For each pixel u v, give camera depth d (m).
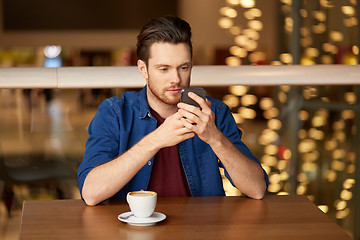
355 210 2.47
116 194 1.62
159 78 1.53
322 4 2.44
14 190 2.73
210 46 6.18
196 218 1.33
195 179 1.69
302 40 2.46
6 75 1.85
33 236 1.19
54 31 7.58
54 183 2.83
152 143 1.47
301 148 2.48
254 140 2.56
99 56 7.66
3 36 7.54
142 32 1.54
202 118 1.45
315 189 2.51
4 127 3.77
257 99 2.53
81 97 2.21
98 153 1.60
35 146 3.95
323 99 2.43
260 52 2.73
